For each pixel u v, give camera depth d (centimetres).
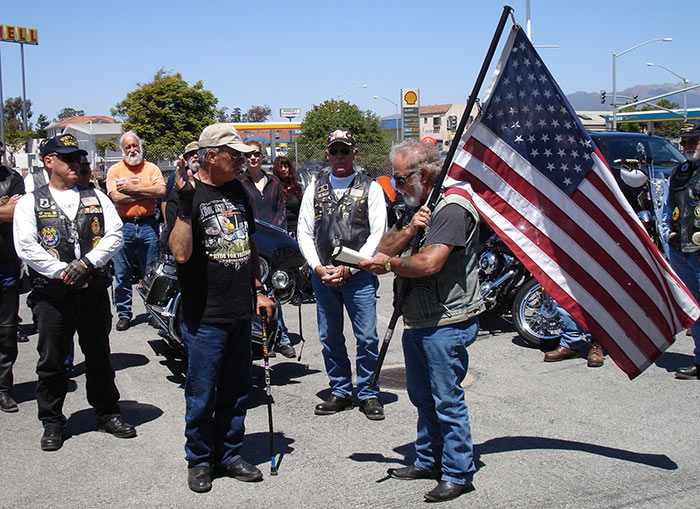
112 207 488
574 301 413
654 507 372
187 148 612
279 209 692
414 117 1944
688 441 461
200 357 391
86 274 450
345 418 516
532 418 505
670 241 616
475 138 409
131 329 798
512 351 682
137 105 3284
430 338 376
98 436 484
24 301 980
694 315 443
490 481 403
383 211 525
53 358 457
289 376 622
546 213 413
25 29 4044
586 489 393
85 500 390
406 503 379
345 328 785
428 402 398
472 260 381
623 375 603
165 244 646
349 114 2856
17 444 471
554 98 418
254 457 446
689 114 3759
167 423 507
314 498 387
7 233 525
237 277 398
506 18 380
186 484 408
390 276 1155
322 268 509
